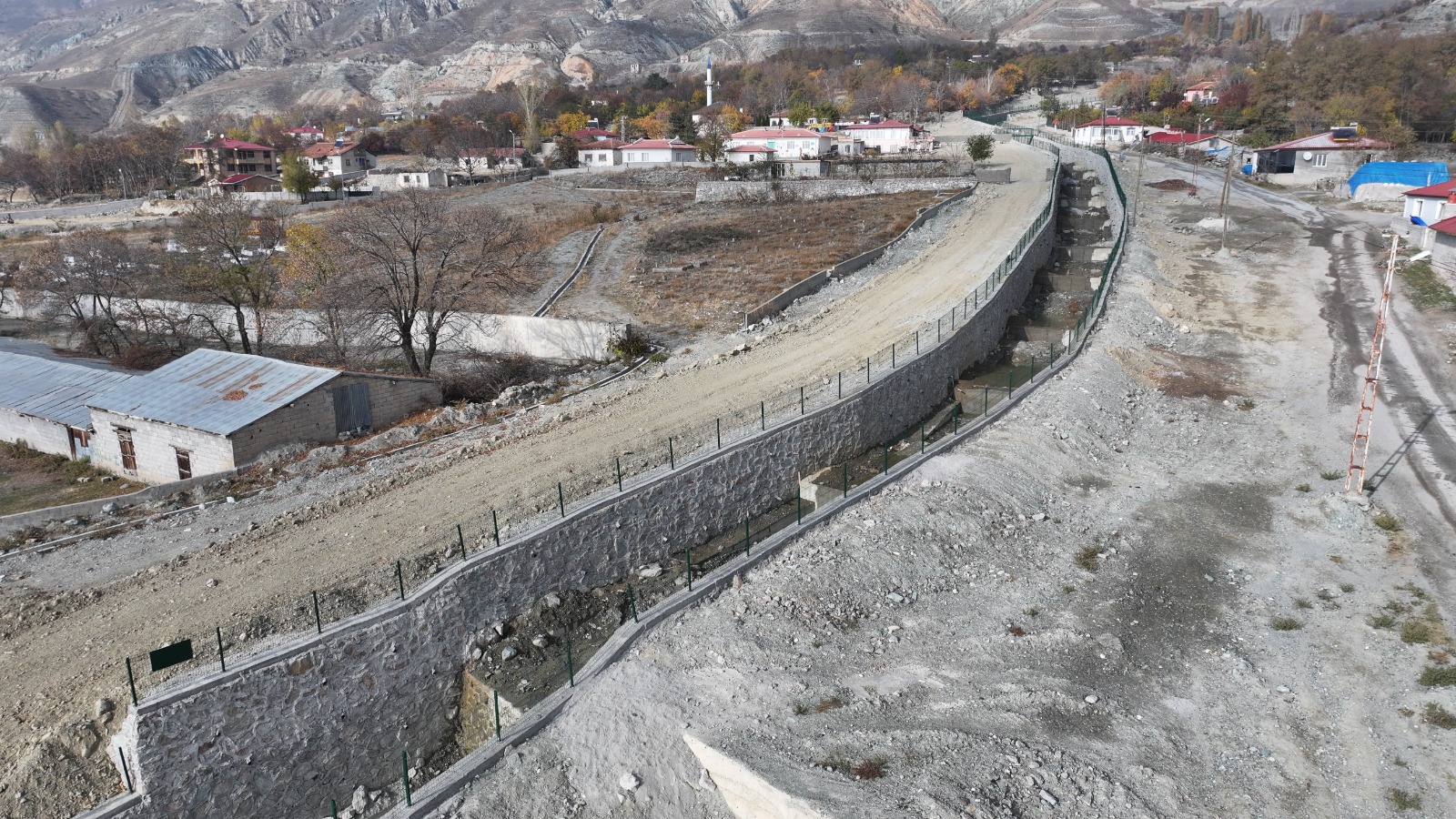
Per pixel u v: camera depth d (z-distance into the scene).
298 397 33.16
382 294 43.44
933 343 39.12
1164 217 67.12
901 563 25.98
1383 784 17.53
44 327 64.12
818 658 21.92
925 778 17.09
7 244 95.94
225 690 18.14
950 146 105.94
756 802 17.20
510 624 23.34
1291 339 43.91
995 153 95.38
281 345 55.44
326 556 24.33
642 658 21.69
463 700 22.06
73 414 36.38
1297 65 112.12
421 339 51.00
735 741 18.48
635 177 102.31
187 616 21.58
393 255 44.44
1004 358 44.62
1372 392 29.92
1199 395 38.81
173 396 34.19
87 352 56.22
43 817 17.14
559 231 77.44
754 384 36.41
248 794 18.52
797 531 26.89
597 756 18.64
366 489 28.62
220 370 35.97
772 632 22.77
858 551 26.31
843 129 117.19
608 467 29.11
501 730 20.14
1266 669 21.48
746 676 20.95
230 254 62.59
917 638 23.05
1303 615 23.66
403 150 151.25
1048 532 28.55
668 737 18.98
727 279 56.97
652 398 35.94
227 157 151.00
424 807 17.20
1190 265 55.72
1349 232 59.72
